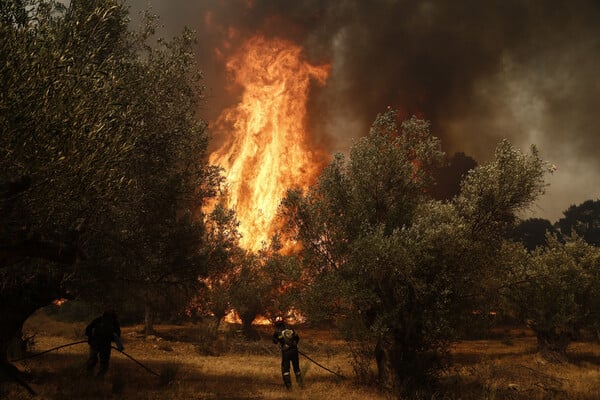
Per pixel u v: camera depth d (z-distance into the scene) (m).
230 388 12.14
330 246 14.46
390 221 14.09
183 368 16.59
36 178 6.84
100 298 12.30
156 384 12.07
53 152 6.80
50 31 7.91
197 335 26.70
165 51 12.65
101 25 8.97
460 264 12.76
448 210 13.28
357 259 12.82
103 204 8.50
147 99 11.03
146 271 12.40
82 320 32.97
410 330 12.88
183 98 12.92
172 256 13.70
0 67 6.68
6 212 6.40
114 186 8.39
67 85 7.45
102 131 7.82
